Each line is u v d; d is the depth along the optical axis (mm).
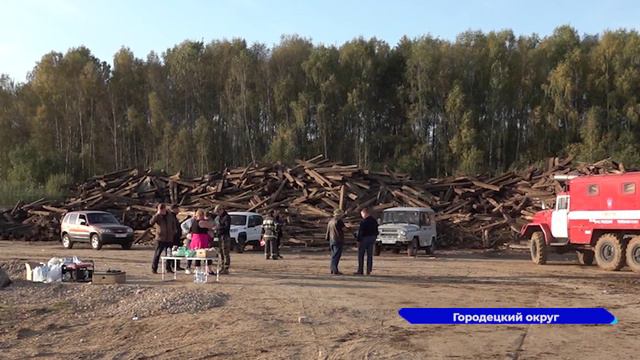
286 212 31469
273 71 68562
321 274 17281
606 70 60781
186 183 36812
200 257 15023
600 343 8664
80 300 12328
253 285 14477
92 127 69750
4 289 13695
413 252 24672
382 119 69000
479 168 58719
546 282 15570
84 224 29188
